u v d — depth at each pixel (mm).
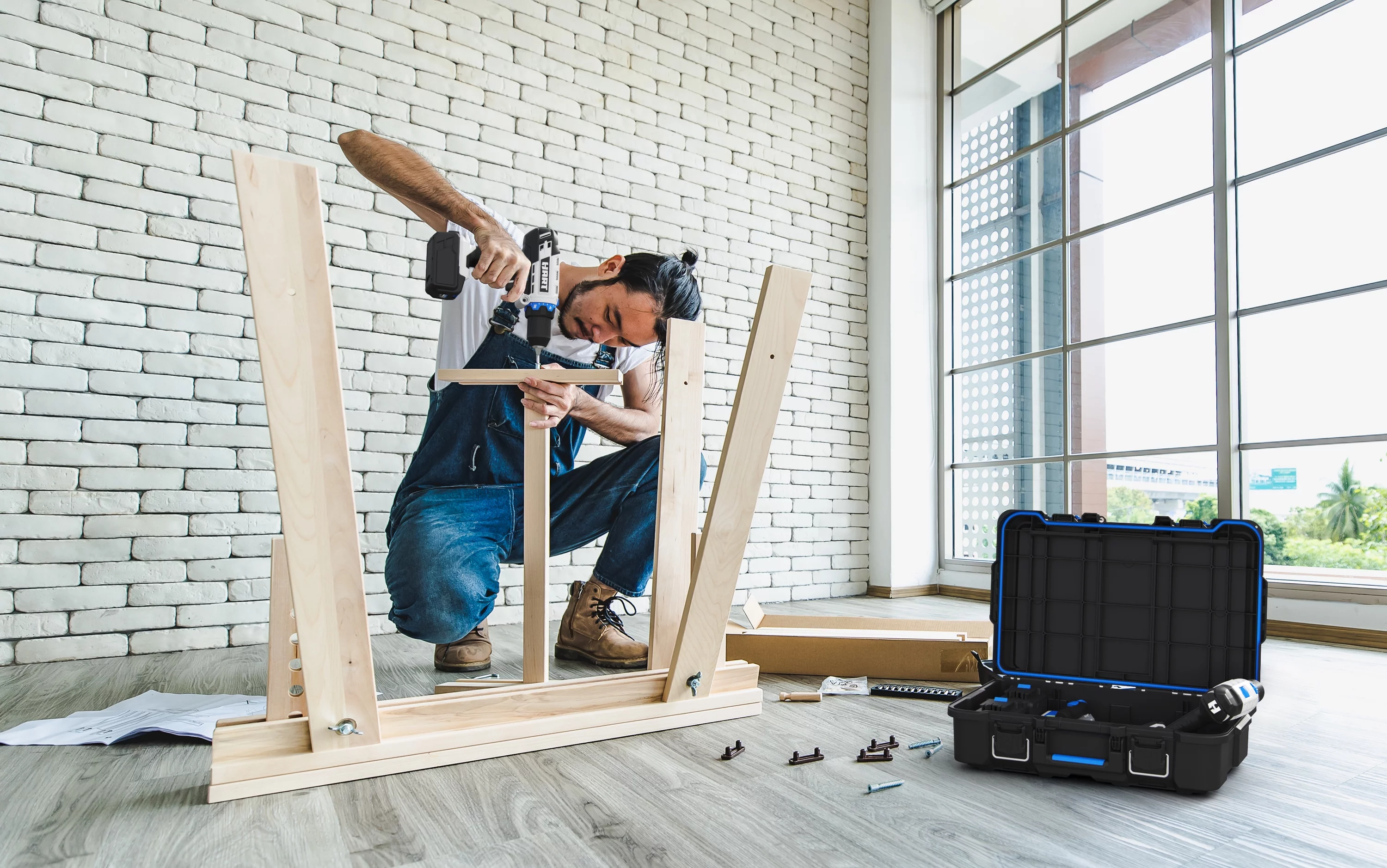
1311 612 2523
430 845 910
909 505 3801
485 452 1874
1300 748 1335
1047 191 3545
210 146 2422
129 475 2250
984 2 3889
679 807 1031
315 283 963
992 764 1178
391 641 2379
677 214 3361
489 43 2947
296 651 1218
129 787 1085
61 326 2182
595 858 877
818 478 3697
